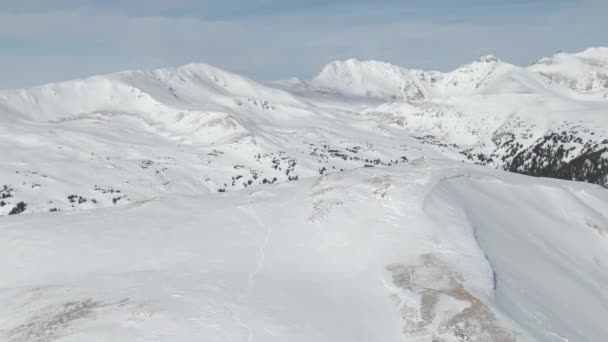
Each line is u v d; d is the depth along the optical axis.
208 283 24.03
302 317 20.28
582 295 29.34
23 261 28.72
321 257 27.67
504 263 28.48
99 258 28.70
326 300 22.12
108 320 20.03
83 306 21.66
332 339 18.59
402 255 26.30
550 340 20.47
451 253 26.44
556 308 25.30
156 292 22.97
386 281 23.67
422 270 24.50
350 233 30.58
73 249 30.31
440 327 19.69
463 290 22.23
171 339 18.22
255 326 19.30
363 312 21.05
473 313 20.45
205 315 20.22
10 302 23.00
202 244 30.45
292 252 28.66
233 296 22.33
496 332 19.36
